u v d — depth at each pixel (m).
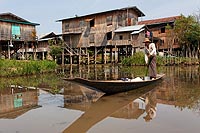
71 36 41.38
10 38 30.81
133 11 38.19
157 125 6.60
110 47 39.16
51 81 17.14
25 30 32.94
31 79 18.75
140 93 11.55
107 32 36.88
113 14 36.28
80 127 6.57
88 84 9.75
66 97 10.93
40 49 41.19
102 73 22.52
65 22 42.53
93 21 38.75
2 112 8.30
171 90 12.39
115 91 10.97
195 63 37.34
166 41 41.62
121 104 9.30
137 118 7.36
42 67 24.06
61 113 8.09
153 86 13.75
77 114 7.93
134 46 33.88
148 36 35.06
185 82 15.52
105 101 9.86
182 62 36.56
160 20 43.84
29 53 43.88
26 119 7.41
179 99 10.09
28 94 11.98
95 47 38.69
